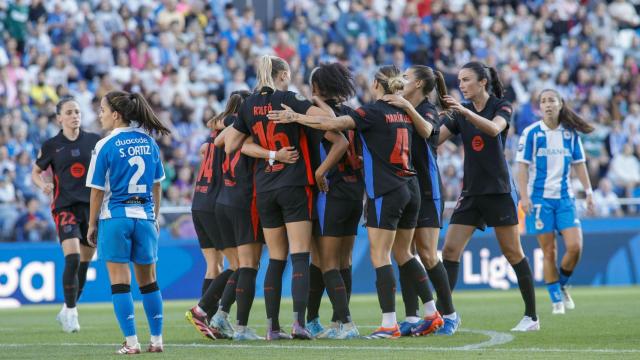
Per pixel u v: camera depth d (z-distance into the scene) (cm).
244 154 2681
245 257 2716
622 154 7512
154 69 7125
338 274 2689
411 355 2231
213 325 2800
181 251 5641
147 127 2425
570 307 4109
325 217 2656
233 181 2720
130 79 7081
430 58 8044
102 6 7344
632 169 7475
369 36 8044
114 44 7206
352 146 2708
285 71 2683
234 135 2656
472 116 2814
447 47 8031
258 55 7544
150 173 2400
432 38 8062
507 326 3206
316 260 2855
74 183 3484
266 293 2658
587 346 2459
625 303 4488
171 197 6144
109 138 2362
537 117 7494
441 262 2848
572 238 3816
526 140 3762
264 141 2600
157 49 7288
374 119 2597
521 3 8694
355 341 2584
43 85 6744
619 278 6369
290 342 2577
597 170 7256
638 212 6531
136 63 7219
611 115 7950
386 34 8156
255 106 2611
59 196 3484
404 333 2755
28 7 7181
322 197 2664
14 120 6253
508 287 6134
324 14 8238
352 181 2684
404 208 2655
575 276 6278
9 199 5872
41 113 6500
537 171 3809
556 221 3831
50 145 3503
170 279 5609
